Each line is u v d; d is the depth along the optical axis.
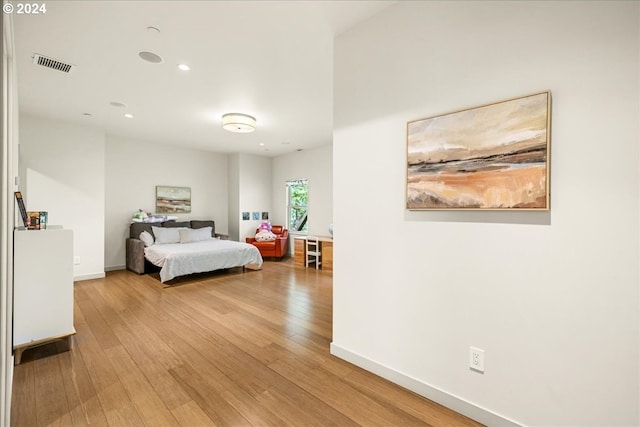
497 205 1.52
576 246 1.34
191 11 2.01
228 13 2.03
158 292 4.12
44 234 2.31
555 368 1.39
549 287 1.40
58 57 2.60
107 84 3.16
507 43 1.51
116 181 5.56
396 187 1.95
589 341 1.31
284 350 2.43
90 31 2.22
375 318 2.07
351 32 2.20
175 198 6.38
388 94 1.98
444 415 1.66
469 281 1.65
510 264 1.51
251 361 2.25
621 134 1.24
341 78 2.27
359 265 2.16
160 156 6.14
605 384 1.28
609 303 1.27
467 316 1.65
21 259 2.22
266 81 3.10
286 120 4.47
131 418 1.63
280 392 1.87
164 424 1.59
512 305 1.51
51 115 4.19
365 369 2.12
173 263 4.48
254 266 6.10
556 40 1.38
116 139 5.55
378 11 2.02
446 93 1.71
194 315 3.23
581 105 1.32
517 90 1.48
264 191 7.56
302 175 6.93
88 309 3.40
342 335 2.29
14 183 2.36
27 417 1.63
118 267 5.59
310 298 3.90
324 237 6.26
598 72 1.28
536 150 1.41
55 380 1.98
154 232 5.63
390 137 1.97
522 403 1.48
